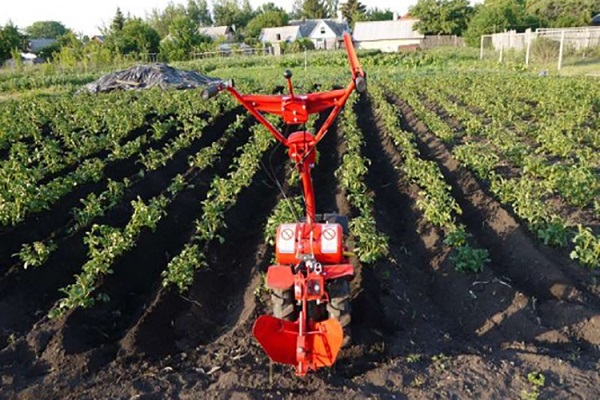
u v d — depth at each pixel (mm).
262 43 82812
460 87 26891
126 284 8719
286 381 6129
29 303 8422
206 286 8586
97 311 7828
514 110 19953
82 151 15312
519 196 9914
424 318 7586
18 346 7066
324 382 6035
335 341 5680
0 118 19891
